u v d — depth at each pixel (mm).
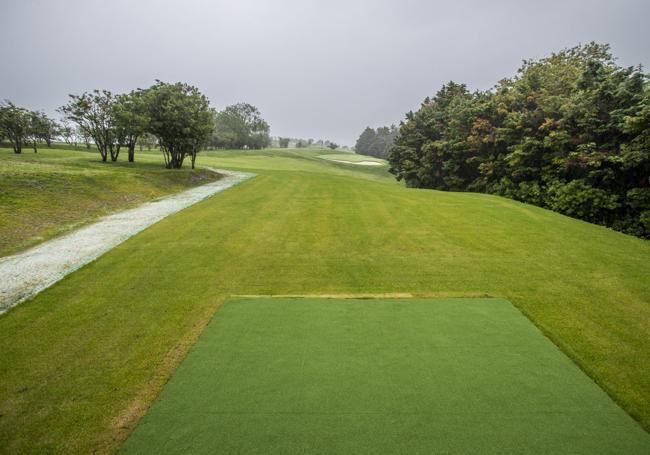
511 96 20938
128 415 3289
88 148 38125
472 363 3939
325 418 3135
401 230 9914
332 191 16734
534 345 4316
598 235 9344
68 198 12250
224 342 4430
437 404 3295
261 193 16094
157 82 21531
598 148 14930
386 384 3582
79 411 3381
